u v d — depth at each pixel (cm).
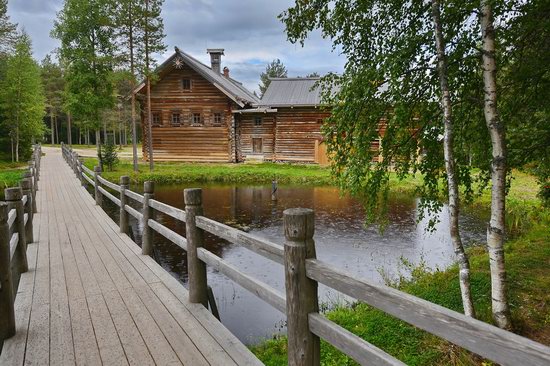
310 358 211
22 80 3108
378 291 157
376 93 440
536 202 1163
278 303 237
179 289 425
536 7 400
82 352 295
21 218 494
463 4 389
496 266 399
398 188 1689
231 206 1495
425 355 369
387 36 454
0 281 315
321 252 925
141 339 313
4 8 3247
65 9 2403
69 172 2042
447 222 1201
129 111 5906
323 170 2333
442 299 492
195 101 2812
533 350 103
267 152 2842
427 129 471
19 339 317
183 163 2786
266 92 2708
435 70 424
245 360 276
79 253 585
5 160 3178
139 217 601
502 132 393
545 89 458
